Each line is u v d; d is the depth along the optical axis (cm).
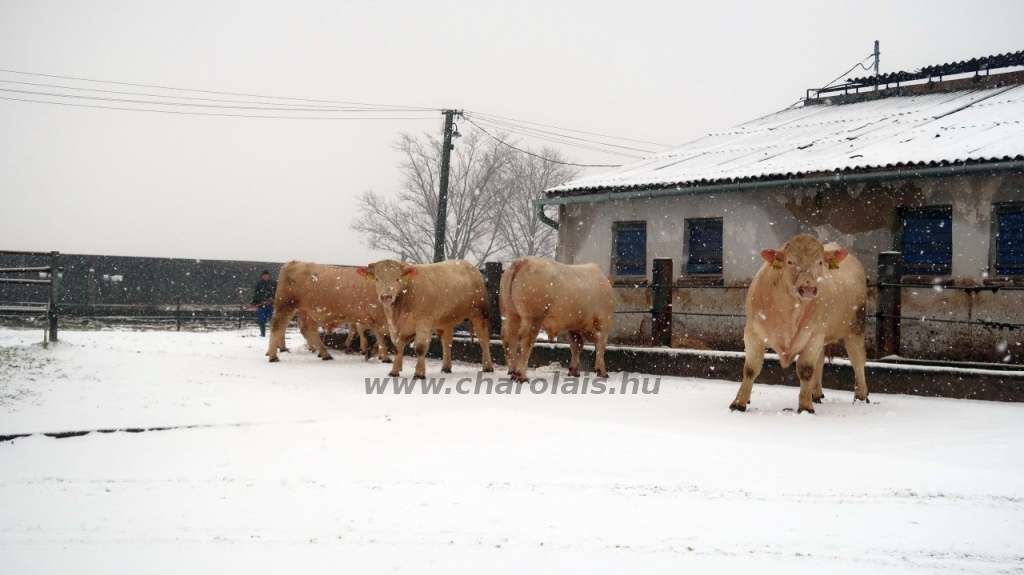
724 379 1172
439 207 2988
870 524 480
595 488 559
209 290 3566
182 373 1162
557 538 456
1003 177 1266
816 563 418
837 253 863
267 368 1320
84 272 3384
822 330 870
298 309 1468
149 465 629
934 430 770
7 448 687
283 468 618
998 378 957
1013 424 800
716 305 1574
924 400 972
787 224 1498
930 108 1836
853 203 1425
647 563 418
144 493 554
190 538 462
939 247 1361
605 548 440
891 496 538
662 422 814
